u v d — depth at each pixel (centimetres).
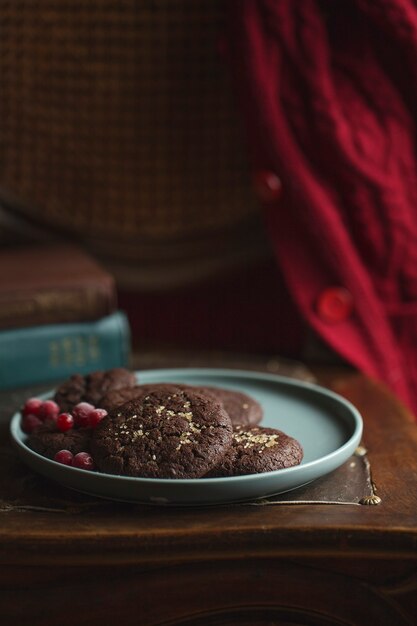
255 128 110
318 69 108
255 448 82
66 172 122
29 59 119
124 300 126
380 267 111
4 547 79
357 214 110
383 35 108
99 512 82
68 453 83
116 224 123
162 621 81
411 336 112
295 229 110
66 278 107
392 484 85
